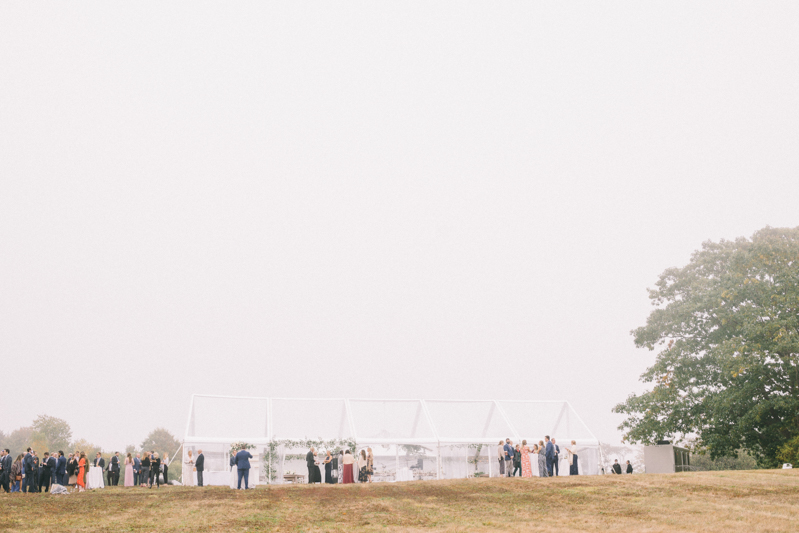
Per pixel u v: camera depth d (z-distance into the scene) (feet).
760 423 104.32
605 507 46.75
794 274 101.19
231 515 47.21
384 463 107.04
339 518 45.11
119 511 49.93
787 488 52.85
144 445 381.19
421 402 119.75
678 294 119.85
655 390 111.24
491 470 109.70
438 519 43.70
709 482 58.39
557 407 123.95
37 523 43.21
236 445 79.41
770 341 98.02
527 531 37.52
